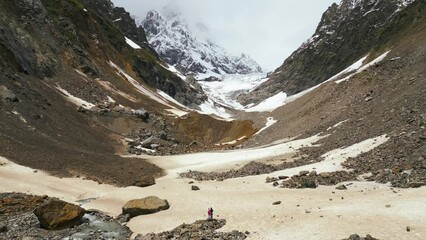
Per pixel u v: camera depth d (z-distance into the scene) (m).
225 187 44.19
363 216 27.08
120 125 85.44
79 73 105.00
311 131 73.12
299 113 103.19
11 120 58.03
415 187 32.44
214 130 114.25
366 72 90.56
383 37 142.38
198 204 37.97
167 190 44.84
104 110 87.50
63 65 101.06
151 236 29.73
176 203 39.09
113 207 39.53
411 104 52.94
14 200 36.94
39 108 68.56
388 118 53.59
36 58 90.75
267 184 43.28
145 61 166.62
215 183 47.41
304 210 31.05
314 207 31.56
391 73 78.69
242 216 32.28
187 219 33.69
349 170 42.09
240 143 99.31
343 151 50.22
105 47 142.88
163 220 34.16
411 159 38.09
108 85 112.44
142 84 146.88
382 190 33.44
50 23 111.88
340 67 181.25
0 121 55.38
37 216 32.28
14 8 101.12
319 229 26.09
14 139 52.69
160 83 171.12
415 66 70.44
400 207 27.75
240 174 51.81
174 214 35.62
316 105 96.75
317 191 36.88
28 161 48.75
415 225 24.25
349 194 33.94
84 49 120.88
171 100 157.50
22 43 88.38
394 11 171.50
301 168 47.97
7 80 69.06
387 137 46.59
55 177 46.91
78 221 33.78
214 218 32.78
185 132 107.81
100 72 118.88
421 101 51.94
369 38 172.25
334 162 46.28
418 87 58.22
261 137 97.88
